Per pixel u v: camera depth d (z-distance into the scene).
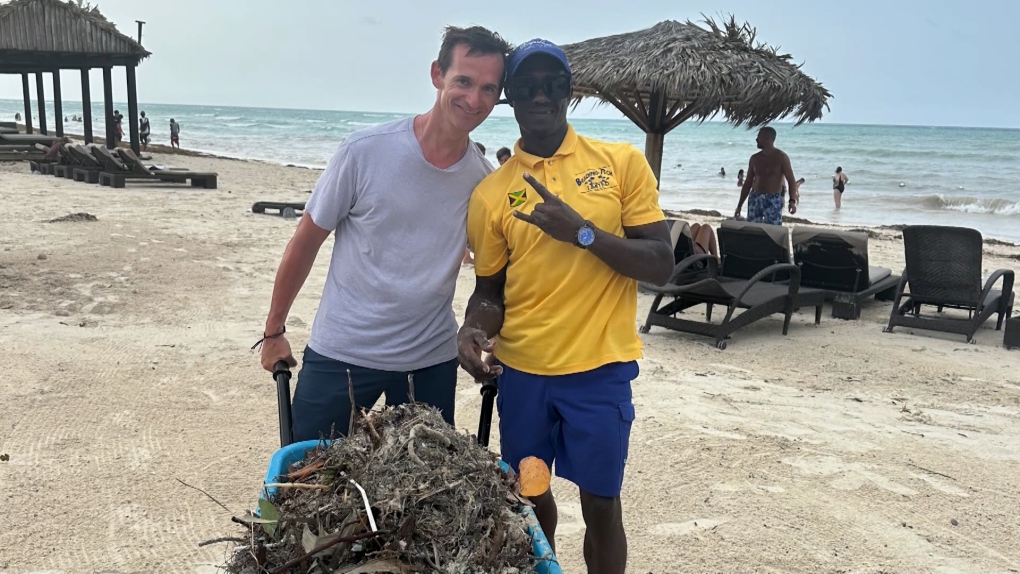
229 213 14.33
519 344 2.69
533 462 2.48
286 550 1.86
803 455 4.79
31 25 21.95
